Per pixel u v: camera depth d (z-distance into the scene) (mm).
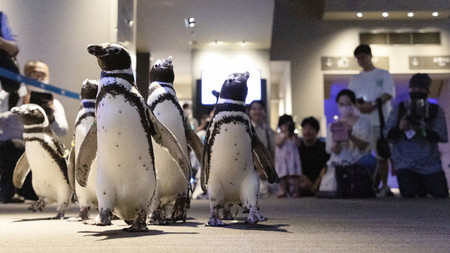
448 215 3990
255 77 15773
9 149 6746
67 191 3865
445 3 14695
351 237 2422
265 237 2410
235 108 3008
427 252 1909
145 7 11977
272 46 16000
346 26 15906
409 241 2264
